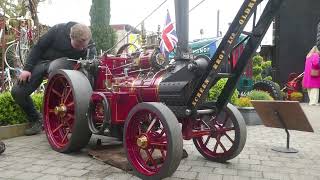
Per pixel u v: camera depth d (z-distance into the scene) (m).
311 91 14.27
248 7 3.71
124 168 4.24
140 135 4.04
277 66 17.45
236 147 4.55
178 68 4.16
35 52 6.00
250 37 4.05
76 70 5.37
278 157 5.15
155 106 3.77
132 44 5.19
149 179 3.85
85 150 5.20
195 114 4.06
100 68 5.20
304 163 4.84
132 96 4.54
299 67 17.28
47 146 5.48
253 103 5.87
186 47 4.31
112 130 4.79
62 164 4.50
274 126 5.76
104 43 15.20
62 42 5.91
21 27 10.88
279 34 17.38
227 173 4.28
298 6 17.11
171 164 3.64
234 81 4.20
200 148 4.92
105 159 4.55
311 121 9.26
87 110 4.83
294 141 6.36
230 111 4.58
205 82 3.89
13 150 5.20
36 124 6.42
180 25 4.30
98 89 5.29
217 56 3.83
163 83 4.20
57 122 5.50
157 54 4.50
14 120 6.32
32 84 6.03
